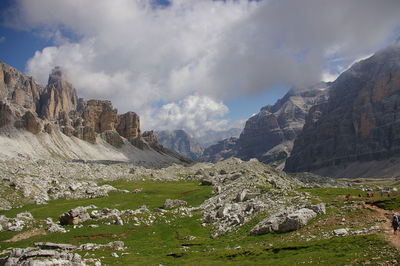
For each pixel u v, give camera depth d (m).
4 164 181.62
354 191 95.44
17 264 45.59
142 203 132.25
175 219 95.88
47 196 138.25
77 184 160.75
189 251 61.06
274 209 76.25
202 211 102.81
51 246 63.38
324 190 98.38
